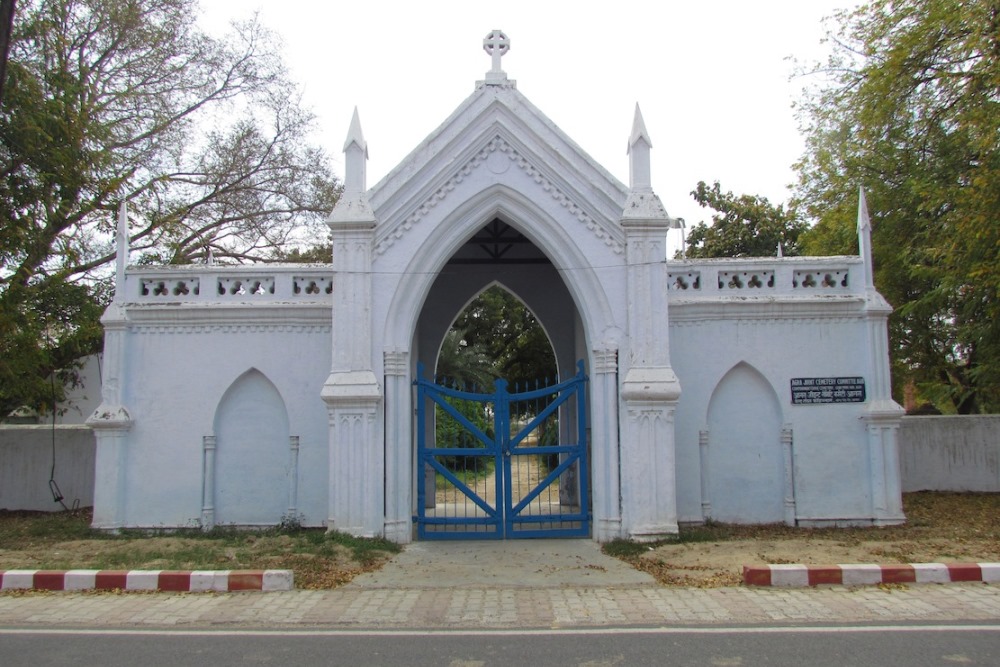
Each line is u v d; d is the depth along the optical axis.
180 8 20.66
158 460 12.80
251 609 7.88
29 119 14.07
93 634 6.92
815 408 12.94
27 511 15.73
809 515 12.73
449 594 8.63
